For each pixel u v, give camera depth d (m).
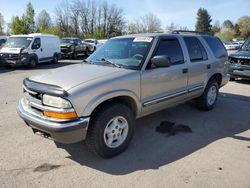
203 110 6.23
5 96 7.55
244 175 3.47
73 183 3.26
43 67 15.44
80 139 3.51
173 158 3.92
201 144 4.42
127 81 3.93
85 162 3.77
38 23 63.50
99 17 68.88
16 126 5.05
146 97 4.32
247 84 10.07
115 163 3.76
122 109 3.87
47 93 3.41
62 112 3.31
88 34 66.56
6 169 3.53
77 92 3.37
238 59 9.99
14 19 47.44
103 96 3.59
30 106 3.76
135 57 4.39
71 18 66.75
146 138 4.64
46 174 3.44
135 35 4.97
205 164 3.74
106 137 3.80
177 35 5.19
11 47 14.57
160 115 5.88
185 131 4.99
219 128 5.18
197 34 5.96
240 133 4.93
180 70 4.96
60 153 4.01
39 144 4.29
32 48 14.94
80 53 23.47
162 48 4.66
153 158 3.92
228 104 6.96
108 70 4.04
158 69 4.47
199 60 5.59
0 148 4.12
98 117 3.63
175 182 3.29
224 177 3.41
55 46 17.64
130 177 3.40
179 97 5.09
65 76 3.80
